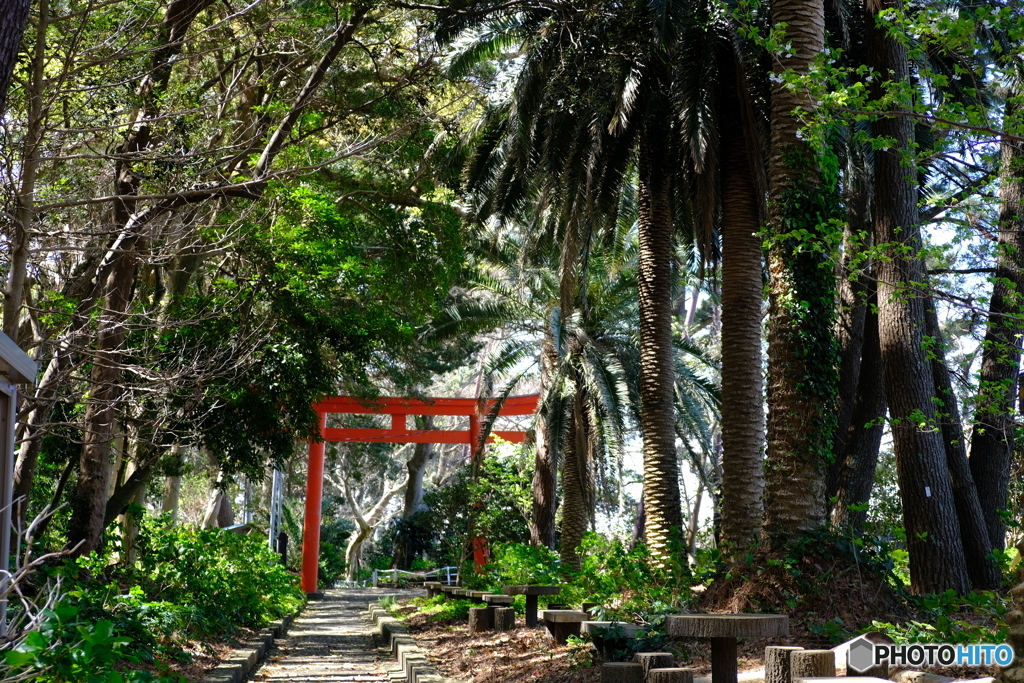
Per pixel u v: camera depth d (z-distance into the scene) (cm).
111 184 1149
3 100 478
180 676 608
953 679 608
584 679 790
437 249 1775
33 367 610
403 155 1608
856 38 1455
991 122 813
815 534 984
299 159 1456
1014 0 837
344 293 1653
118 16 1022
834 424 1061
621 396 2088
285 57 1382
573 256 1600
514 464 2734
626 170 1656
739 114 1424
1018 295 1034
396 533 4197
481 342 3100
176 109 1084
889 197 1159
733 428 1321
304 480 4588
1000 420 1207
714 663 621
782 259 1086
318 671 1141
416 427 4328
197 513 4503
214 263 1767
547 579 1619
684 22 1281
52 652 436
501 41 1730
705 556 1167
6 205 834
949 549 1128
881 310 1203
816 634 883
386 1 1301
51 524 1387
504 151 1759
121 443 1495
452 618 1590
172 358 1352
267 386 1503
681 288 2966
